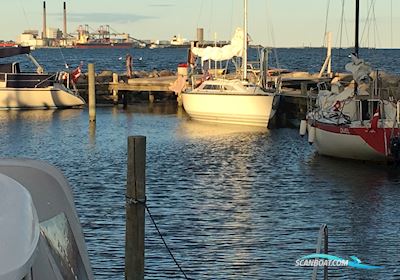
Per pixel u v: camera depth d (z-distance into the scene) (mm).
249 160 22750
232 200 16109
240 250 11773
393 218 14344
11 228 3145
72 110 41031
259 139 28641
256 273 10555
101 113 40312
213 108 34188
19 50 40469
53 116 37625
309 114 24547
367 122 21688
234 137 29312
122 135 29844
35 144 26656
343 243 12336
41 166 5293
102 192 16922
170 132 31125
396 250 11844
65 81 43750
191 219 14031
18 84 40312
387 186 17922
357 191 17266
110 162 22062
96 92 46594
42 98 40812
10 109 40375
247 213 14695
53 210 4906
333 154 22438
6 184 3561
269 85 40562
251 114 32938
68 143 27016
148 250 11750
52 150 25062
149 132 31094
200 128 32750
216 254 11523
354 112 22438
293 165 21562
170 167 21156
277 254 11523
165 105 45906
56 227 4789
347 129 21359
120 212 14562
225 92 33625
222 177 19406
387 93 22828
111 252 11469
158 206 15273
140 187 7109
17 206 3334
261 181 18766
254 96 32688
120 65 107000
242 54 36406
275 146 26281
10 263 2949
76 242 5031
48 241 4543
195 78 40562
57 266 4395
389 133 20781
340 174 19750
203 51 37469
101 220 13789
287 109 35219
